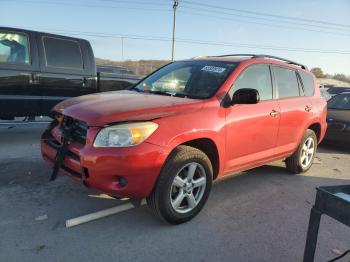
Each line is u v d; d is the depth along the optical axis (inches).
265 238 146.3
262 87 193.9
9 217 148.7
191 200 154.0
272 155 201.6
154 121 139.1
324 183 223.3
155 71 212.8
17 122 299.4
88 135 137.1
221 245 138.3
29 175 197.9
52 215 152.9
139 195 138.6
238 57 197.5
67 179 193.5
